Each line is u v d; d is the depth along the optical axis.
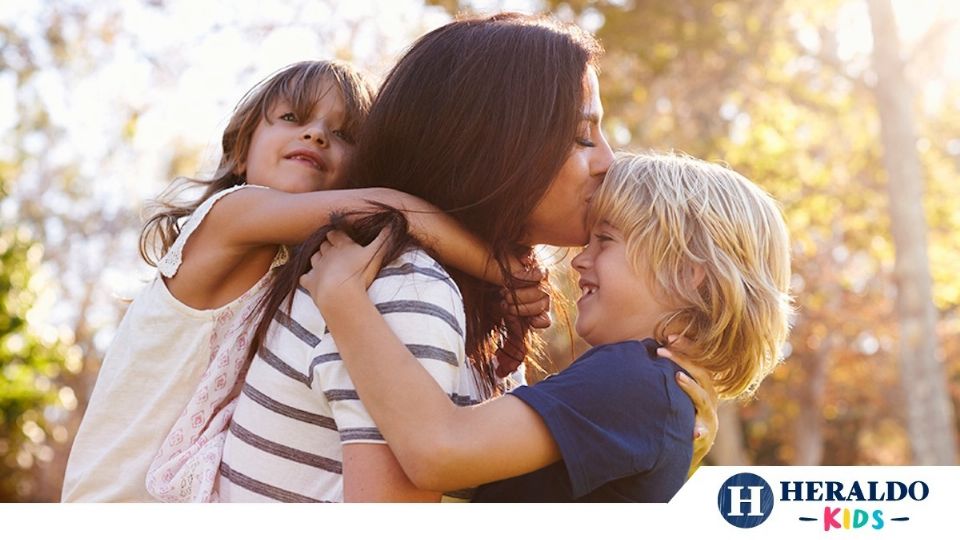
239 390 2.00
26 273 13.02
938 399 12.16
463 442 1.61
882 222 15.00
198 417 1.96
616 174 1.97
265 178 2.55
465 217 1.89
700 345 1.87
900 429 22.14
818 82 14.36
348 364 1.66
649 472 1.71
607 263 1.93
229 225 2.04
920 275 12.32
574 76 1.91
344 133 2.59
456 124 1.88
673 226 1.90
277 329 1.85
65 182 19.84
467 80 1.88
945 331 19.17
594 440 1.66
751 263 1.95
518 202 1.88
